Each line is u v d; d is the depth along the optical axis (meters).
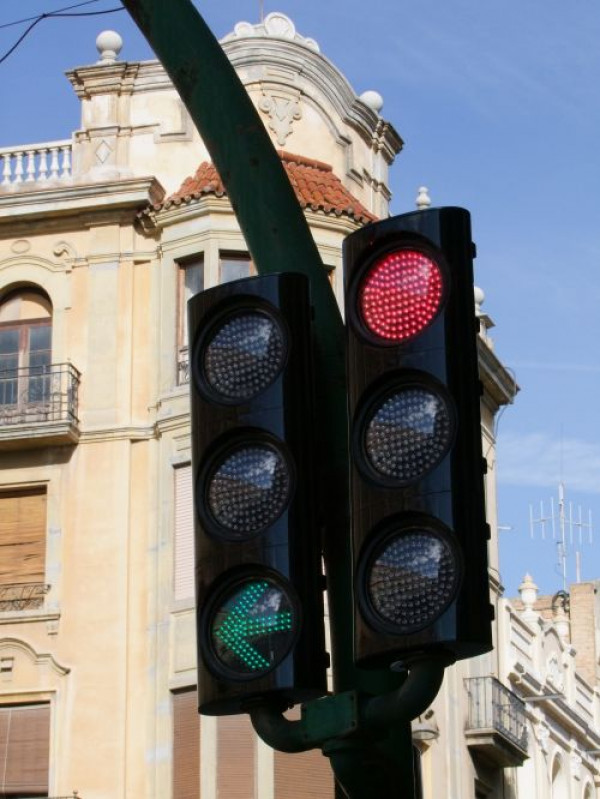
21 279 34.91
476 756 38.19
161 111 35.44
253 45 35.81
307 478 5.32
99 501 33.41
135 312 34.44
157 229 34.53
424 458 4.91
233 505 5.32
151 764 31.33
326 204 33.75
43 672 32.41
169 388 33.66
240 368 5.45
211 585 5.27
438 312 5.02
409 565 4.83
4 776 31.91
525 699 41.47
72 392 33.97
